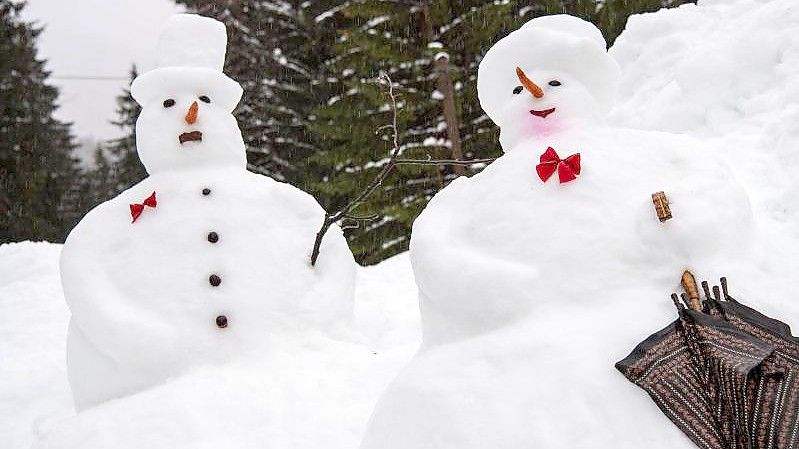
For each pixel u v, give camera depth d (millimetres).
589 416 2453
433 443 2613
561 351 2621
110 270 4844
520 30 3803
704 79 7320
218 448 3943
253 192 5227
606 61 3746
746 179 5410
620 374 2521
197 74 5332
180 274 4770
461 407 2637
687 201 2900
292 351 4711
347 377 4543
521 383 2605
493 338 2811
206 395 4250
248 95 16453
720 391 2396
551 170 3111
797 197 4531
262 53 16781
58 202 21750
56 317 8734
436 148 12844
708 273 2762
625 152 3205
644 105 8078
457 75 13375
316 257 5137
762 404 2363
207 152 5281
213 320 4680
